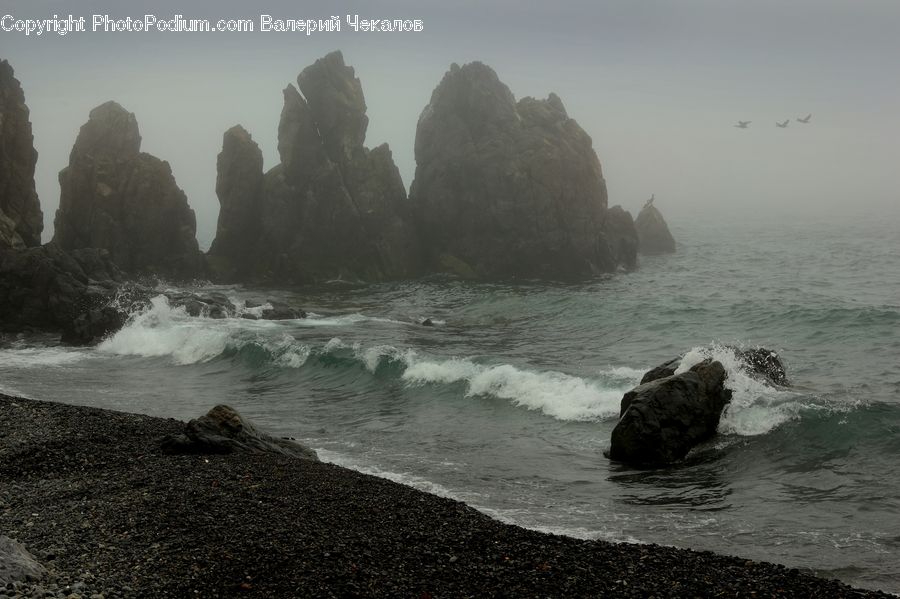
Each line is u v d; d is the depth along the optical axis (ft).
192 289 260.62
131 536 57.31
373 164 290.56
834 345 142.20
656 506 71.87
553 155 285.64
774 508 70.38
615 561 54.90
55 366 150.10
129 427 91.04
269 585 49.01
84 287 189.26
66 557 53.01
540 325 187.52
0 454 81.30
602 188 294.66
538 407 108.78
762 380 97.86
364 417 109.81
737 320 170.50
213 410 87.10
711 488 76.23
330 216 281.74
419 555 55.16
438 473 83.15
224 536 57.26
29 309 185.68
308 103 290.35
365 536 58.39
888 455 79.87
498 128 291.79
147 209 265.95
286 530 58.85
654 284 258.78
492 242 287.89
